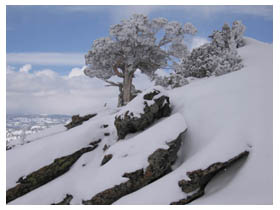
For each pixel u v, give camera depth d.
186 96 17.50
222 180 10.15
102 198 10.59
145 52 28.41
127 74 29.02
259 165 9.84
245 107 12.70
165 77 28.06
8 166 15.39
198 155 10.80
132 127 15.16
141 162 11.16
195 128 13.34
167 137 12.00
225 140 10.92
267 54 25.23
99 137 17.86
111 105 28.50
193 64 29.00
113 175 11.11
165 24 28.88
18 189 14.59
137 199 9.69
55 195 13.57
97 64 28.55
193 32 28.89
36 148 16.77
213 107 14.00
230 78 17.50
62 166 16.00
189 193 9.74
